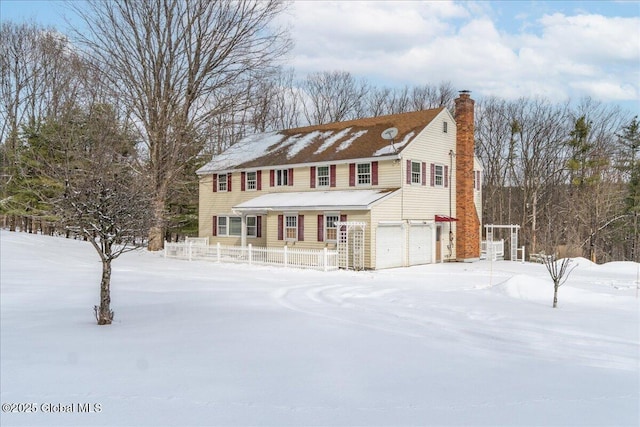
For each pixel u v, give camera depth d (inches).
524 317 512.7
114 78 1349.7
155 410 240.8
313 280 859.4
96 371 304.2
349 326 462.9
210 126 1428.4
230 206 1449.3
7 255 1051.9
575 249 1701.5
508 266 1188.5
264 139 1572.3
